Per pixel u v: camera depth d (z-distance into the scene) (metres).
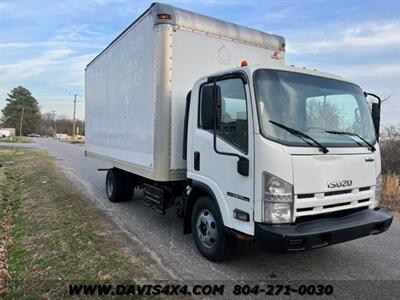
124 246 5.54
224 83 4.43
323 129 4.29
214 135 4.48
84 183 12.06
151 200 6.39
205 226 4.97
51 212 7.79
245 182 4.06
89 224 6.75
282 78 4.21
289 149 3.84
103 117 8.72
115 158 7.79
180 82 5.43
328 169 4.05
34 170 16.00
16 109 109.81
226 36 5.87
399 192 10.21
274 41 6.49
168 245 5.62
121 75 7.21
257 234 3.87
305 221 3.96
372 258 5.27
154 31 5.42
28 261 5.19
